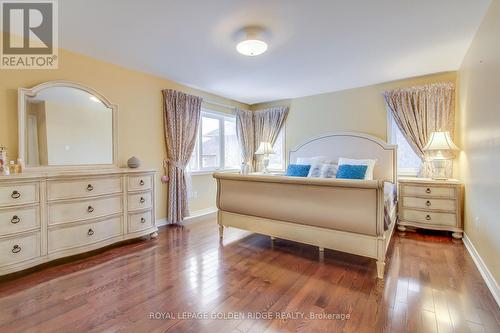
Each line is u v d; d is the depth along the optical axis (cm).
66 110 279
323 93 469
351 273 227
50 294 192
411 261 251
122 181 296
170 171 389
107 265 244
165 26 233
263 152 487
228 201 312
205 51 288
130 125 343
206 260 255
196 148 453
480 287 200
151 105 369
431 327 153
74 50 284
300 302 181
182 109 401
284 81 399
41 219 233
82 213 260
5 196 212
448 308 173
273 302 181
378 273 217
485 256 221
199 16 217
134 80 348
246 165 530
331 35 251
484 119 226
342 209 230
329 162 434
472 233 270
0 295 191
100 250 283
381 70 351
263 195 281
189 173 421
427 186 333
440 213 327
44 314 167
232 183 309
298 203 255
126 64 326
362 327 154
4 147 239
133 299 185
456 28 238
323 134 455
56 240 243
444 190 324
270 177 267
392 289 198
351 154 426
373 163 388
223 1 196
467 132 294
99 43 267
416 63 325
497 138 192
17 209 218
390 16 218
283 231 272
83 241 261
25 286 204
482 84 230
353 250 230
